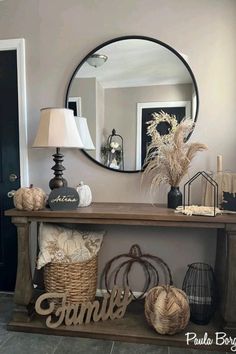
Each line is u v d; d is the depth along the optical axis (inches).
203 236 88.6
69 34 91.8
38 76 93.9
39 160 95.2
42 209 77.7
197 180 87.4
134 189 91.0
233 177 79.6
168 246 90.4
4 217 98.6
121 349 69.7
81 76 91.4
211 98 86.0
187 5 85.7
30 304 80.7
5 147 97.3
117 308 82.0
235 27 84.2
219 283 80.6
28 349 69.8
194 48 86.0
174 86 87.1
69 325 76.1
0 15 95.0
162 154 81.0
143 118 88.7
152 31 87.7
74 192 78.3
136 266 91.5
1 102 97.0
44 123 82.7
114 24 89.4
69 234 81.7
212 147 86.6
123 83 89.6
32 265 94.8
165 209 78.8
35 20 93.4
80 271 78.5
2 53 96.4
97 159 91.9
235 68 84.7
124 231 92.1
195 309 77.8
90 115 91.5
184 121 80.9
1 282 99.7
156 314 71.1
